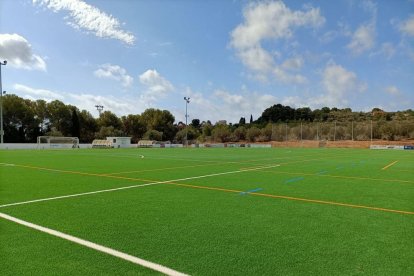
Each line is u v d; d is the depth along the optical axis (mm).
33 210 6758
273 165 18734
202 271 3744
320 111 124500
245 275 3650
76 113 82375
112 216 6270
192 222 5855
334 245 4633
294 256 4207
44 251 4332
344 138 78750
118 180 11625
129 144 66312
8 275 3609
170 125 102312
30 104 80312
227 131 93250
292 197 8406
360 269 3814
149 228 5453
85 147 59719
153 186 10227
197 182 11188
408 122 77312
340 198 8297
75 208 6977
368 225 5707
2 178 12164
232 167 17250
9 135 71188
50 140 57969
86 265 3885
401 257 4188
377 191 9445
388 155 32750
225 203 7586
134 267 3838
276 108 129500
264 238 4938
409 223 5852
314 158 26312
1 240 4770
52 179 11859
